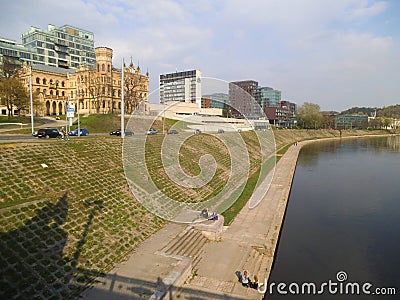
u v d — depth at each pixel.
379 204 29.38
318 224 23.47
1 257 10.14
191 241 15.19
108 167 20.23
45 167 16.97
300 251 18.44
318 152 71.00
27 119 57.53
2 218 11.69
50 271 10.52
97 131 49.19
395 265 16.97
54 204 13.99
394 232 22.08
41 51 104.19
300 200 30.39
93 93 68.88
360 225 23.52
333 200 30.52
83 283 10.55
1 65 78.94
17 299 9.09
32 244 11.26
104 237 13.52
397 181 40.00
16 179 14.88
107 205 16.02
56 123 54.00
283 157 52.69
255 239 16.52
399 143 98.06
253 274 13.32
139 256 12.80
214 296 11.34
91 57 121.62
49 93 79.56
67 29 113.81
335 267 16.55
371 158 62.00
